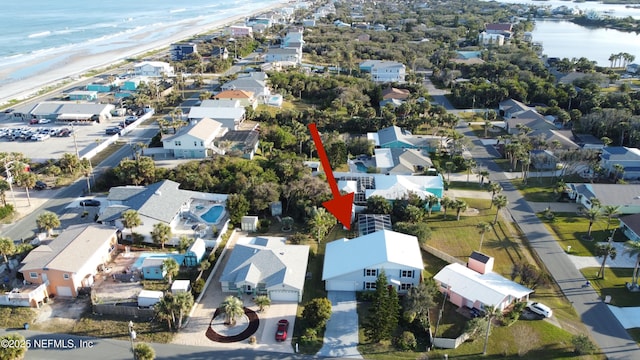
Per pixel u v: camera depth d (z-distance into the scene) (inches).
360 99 6732.3
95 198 3873.0
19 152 4726.9
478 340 2428.6
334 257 2979.8
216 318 2566.4
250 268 2778.1
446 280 2768.2
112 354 2295.8
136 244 3277.6
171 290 2714.1
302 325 2522.1
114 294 2738.7
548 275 2972.4
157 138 5177.2
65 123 5984.3
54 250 2866.6
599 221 3666.3
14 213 3639.3
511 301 2672.2
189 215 3631.9
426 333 2459.4
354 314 2618.1
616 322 2568.9
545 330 2497.5
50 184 4190.5
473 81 7672.2
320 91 7239.2
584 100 6643.7
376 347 2380.7
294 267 2869.1
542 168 4670.3
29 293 2613.2
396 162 4466.0
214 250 3134.8
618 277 2962.6
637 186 3907.5
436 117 6092.5
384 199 3641.7
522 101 6870.1
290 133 5285.4
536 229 3553.2
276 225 3575.3
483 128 5940.0
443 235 3447.3
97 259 2952.8
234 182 3937.0
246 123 5762.8
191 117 5580.7
